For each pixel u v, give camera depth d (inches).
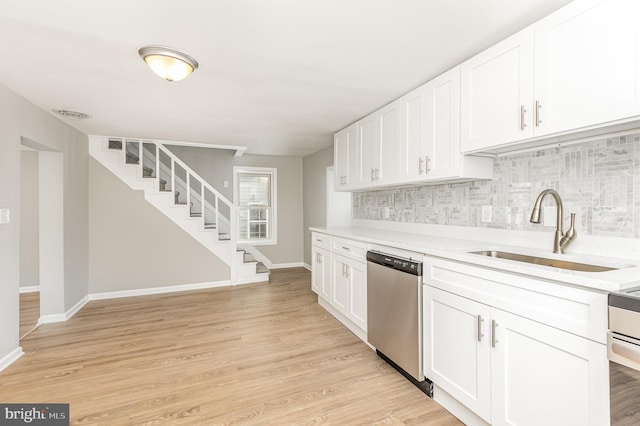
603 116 50.9
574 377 47.1
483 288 61.9
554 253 68.7
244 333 117.6
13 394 78.5
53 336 115.0
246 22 63.0
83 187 154.5
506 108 67.2
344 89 99.9
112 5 57.3
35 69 84.2
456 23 63.9
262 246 241.0
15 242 98.4
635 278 44.6
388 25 64.4
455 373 68.3
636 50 46.9
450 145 83.0
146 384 83.0
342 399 76.4
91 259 162.2
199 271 184.7
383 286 92.7
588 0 52.6
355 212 161.9
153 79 91.3
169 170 215.5
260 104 114.5
